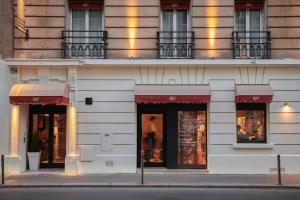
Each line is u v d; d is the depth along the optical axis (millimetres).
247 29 17984
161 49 17594
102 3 17844
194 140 18062
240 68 17438
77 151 17328
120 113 17438
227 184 14602
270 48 17547
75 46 17609
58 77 17406
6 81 17016
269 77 17484
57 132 18766
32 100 16547
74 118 17250
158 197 12398
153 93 16938
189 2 17828
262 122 17859
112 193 13156
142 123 18469
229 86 17469
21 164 17359
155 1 17625
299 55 17547
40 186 14438
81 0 17797
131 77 17484
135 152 17406
